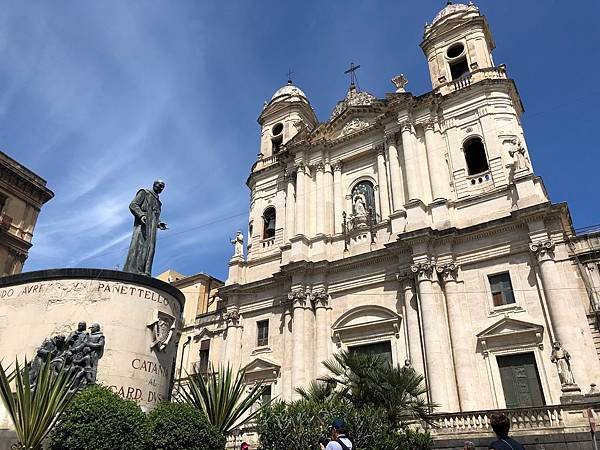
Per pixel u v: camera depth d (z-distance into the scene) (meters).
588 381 18.94
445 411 20.62
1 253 32.34
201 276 39.44
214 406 12.50
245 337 30.11
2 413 10.91
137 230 14.95
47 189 35.66
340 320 26.52
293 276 28.66
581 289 20.66
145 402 12.23
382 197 28.78
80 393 9.89
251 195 36.25
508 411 17.58
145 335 12.91
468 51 30.89
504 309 22.19
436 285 23.91
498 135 26.47
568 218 23.12
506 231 23.48
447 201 25.88
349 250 28.36
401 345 24.12
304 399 15.00
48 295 12.54
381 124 30.44
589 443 15.73
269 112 39.59
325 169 32.09
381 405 14.03
